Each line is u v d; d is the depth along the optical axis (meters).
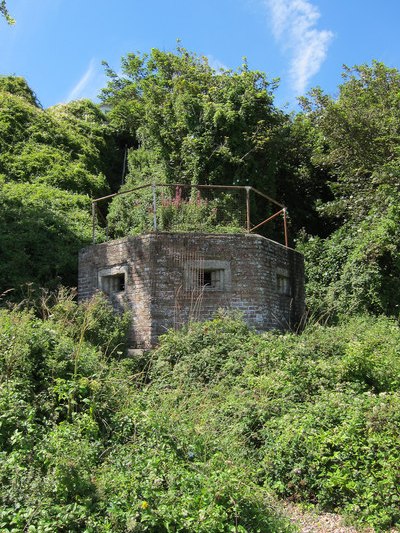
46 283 15.27
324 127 21.08
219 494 5.45
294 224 25.12
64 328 10.23
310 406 7.86
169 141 21.12
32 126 24.88
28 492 5.22
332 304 17.91
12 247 15.96
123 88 30.75
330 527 6.17
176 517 5.11
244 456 7.30
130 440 6.72
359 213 20.17
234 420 7.88
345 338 10.92
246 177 20.45
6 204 18.45
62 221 18.23
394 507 6.24
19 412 6.36
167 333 11.75
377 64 23.02
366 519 6.18
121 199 20.36
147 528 5.05
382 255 18.02
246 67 22.78
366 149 20.78
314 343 10.38
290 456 7.07
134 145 30.12
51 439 6.04
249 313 12.60
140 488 5.42
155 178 21.89
